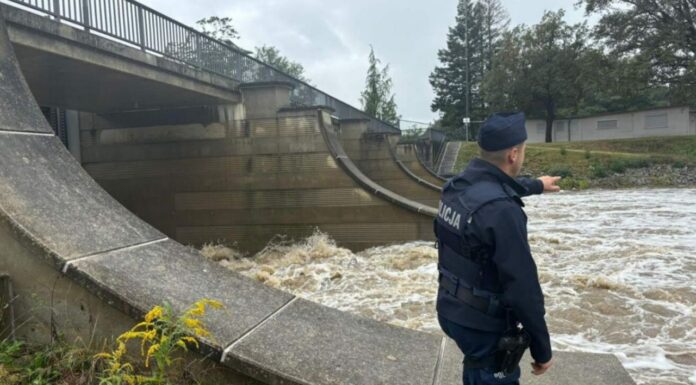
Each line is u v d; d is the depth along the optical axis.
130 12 10.33
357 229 13.31
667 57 32.09
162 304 3.18
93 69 9.77
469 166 2.47
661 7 33.19
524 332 2.29
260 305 3.84
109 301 3.09
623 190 29.12
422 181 21.08
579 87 45.97
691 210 18.31
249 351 3.16
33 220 3.30
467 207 2.27
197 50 12.60
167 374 3.07
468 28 70.88
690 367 4.96
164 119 14.61
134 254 3.69
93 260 3.31
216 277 3.98
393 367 3.55
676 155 35.34
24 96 4.52
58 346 3.13
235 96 13.97
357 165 21.59
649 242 11.95
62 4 8.72
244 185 14.10
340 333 3.83
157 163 14.73
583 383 3.87
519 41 47.59
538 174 34.97
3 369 2.86
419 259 10.81
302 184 13.68
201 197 14.38
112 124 15.04
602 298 7.36
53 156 4.17
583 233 13.73
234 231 14.19
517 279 2.11
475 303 2.28
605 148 39.69
